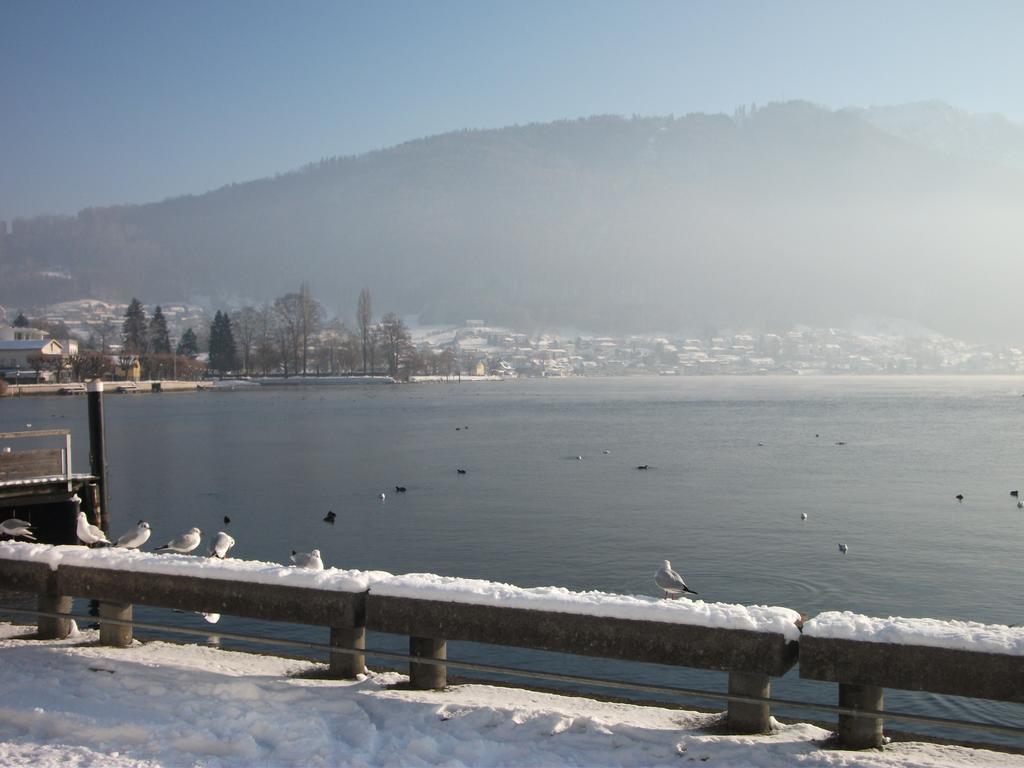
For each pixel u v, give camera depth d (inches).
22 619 654.5
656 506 1461.6
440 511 1429.6
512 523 1307.8
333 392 7347.4
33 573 393.4
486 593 316.5
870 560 1031.0
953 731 533.0
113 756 276.5
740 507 1445.6
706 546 1121.4
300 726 293.3
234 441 2837.1
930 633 266.7
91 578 381.7
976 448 2470.5
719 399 6077.8
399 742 283.9
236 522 1349.7
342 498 1585.9
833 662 275.6
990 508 1419.8
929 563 1015.0
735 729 297.7
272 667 366.3
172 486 1769.2
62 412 4552.2
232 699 319.9
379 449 2544.3
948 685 263.7
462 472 1951.3
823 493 1608.0
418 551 1119.0
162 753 279.1
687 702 551.2
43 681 339.9
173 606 362.6
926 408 4758.9
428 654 335.0
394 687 339.3
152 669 352.5
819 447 2536.9
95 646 394.9
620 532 1225.4
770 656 281.3
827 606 845.2
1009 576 951.6
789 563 1021.2
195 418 4050.2
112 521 1368.1
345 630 349.4
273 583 344.5
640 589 916.0
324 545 1168.2
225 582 352.5
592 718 301.3
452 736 289.0
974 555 1056.8
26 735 295.6
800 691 602.9
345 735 291.9
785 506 1453.0
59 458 1129.4
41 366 7160.4
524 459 2247.8
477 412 4542.3
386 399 6107.3
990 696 259.3
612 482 1785.2
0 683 339.6
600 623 299.0
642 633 294.8
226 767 268.7
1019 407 4817.9
